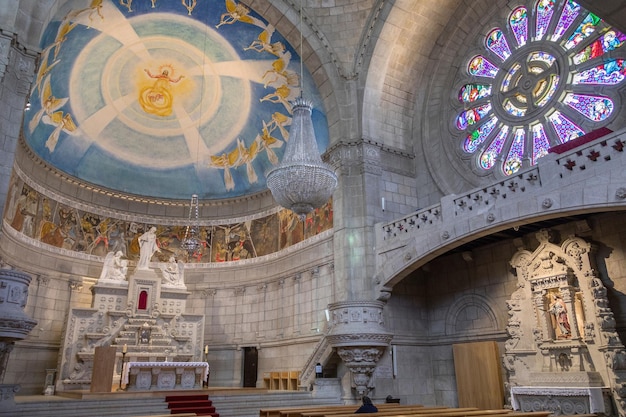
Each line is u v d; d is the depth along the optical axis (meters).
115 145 21.48
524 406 12.55
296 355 18.28
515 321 13.88
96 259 20.44
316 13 18.27
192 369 16.25
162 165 22.80
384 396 15.12
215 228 22.88
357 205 17.11
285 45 18.56
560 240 13.79
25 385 17.03
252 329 20.75
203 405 13.84
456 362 15.47
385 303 16.12
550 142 14.99
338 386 15.59
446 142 18.06
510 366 13.70
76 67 18.23
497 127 16.64
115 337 17.88
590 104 14.48
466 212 13.67
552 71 15.55
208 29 18.89
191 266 22.22
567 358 12.70
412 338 16.52
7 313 10.18
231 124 22.30
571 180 11.30
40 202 18.67
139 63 20.02
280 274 20.31
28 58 12.31
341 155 17.67
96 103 20.06
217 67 20.61
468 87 18.08
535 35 16.44
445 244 13.94
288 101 20.23
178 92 21.45
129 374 15.23
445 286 16.98
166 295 19.56
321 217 18.84
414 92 19.41
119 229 21.64
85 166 20.91
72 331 17.28
